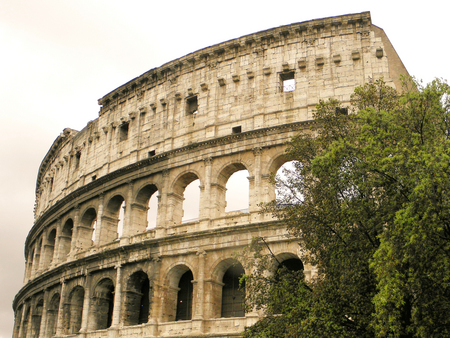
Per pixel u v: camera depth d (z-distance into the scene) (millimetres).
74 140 96000
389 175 38031
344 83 65375
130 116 81875
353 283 38188
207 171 68125
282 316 42094
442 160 34781
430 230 34562
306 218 42875
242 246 61406
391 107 44031
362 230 39781
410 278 34281
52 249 95062
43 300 87625
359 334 38594
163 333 63000
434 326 35156
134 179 75688
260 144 65688
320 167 41844
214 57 75062
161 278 66000
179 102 76500
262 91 69188
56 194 98062
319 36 68750
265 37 71375
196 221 66750
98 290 74938
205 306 61281
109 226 79812
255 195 63656
